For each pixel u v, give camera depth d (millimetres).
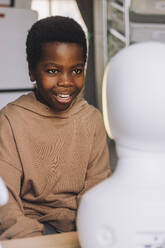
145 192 524
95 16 3383
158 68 506
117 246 522
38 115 1014
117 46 3406
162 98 500
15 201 934
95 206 536
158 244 518
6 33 2643
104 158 1119
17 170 980
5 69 2678
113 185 545
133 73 514
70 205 1042
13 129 990
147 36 3365
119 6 3348
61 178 1045
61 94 951
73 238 712
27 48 1019
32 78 1030
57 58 913
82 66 958
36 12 2721
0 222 901
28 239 707
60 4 3414
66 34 911
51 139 1021
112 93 538
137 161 542
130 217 512
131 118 517
